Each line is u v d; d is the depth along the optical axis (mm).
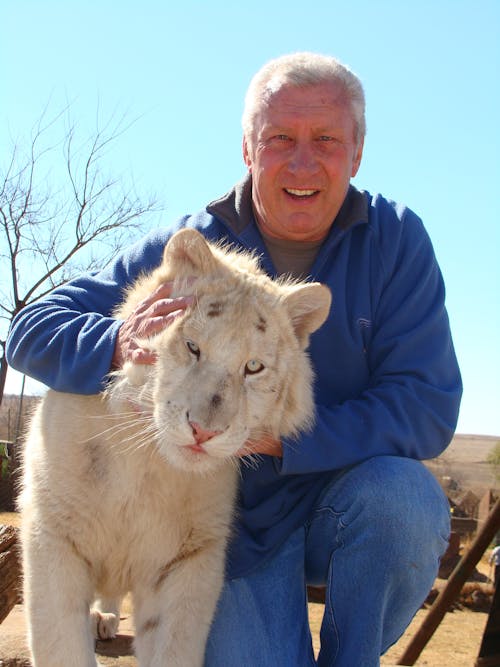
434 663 3131
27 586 1137
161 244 1381
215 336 1146
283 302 1236
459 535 5980
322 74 1329
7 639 1405
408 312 1303
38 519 1144
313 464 1189
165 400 1125
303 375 1240
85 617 1134
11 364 1262
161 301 1165
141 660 1204
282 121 1311
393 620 1198
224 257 1281
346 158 1330
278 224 1349
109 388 1159
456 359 1338
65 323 1213
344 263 1325
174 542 1197
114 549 1191
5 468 4754
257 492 1282
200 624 1174
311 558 1298
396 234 1339
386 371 1283
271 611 1222
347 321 1304
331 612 1203
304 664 1193
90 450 1142
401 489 1147
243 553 1250
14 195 6418
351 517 1182
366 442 1197
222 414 1103
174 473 1164
